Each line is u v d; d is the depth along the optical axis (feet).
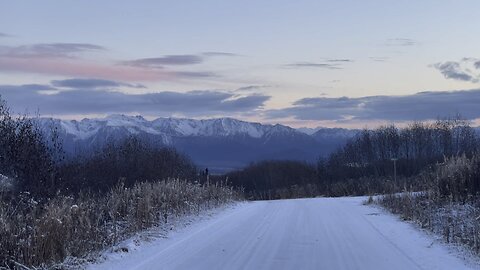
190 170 161.48
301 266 36.06
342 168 306.35
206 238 49.90
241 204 102.99
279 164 315.17
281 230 56.49
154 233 50.47
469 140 274.77
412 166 269.03
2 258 32.60
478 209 62.34
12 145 56.44
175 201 67.31
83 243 38.52
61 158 64.54
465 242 43.34
